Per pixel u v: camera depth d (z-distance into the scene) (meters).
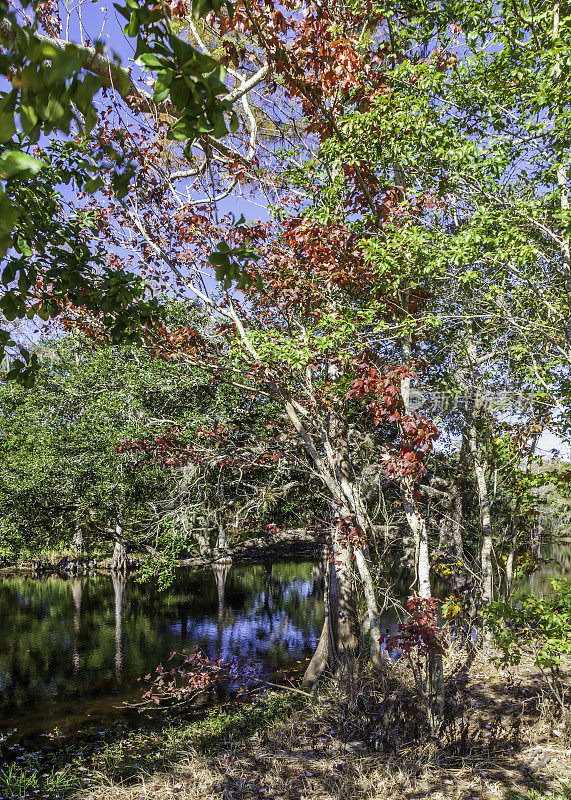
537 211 6.46
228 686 11.01
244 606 20.64
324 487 12.30
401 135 6.73
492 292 7.50
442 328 8.25
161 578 13.37
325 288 8.87
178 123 1.61
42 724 9.67
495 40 6.52
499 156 6.28
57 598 22.92
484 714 7.20
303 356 7.51
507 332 8.77
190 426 13.50
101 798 5.96
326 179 8.27
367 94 6.96
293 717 8.12
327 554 9.78
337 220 7.63
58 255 4.63
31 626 17.59
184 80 1.55
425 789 5.17
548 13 6.15
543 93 5.82
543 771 5.45
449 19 6.85
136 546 16.09
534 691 8.00
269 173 10.18
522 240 6.20
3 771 7.53
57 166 4.77
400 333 6.98
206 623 17.78
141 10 1.47
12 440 22.69
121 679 12.35
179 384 14.48
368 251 6.83
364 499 10.64
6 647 15.10
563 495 10.73
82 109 1.27
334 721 7.38
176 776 6.32
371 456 11.59
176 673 12.66
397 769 5.65
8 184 3.77
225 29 5.85
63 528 19.84
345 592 10.46
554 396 8.52
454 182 6.89
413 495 6.88
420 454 6.67
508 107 6.68
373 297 7.71
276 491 12.29
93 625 17.69
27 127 1.20
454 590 12.21
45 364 19.19
